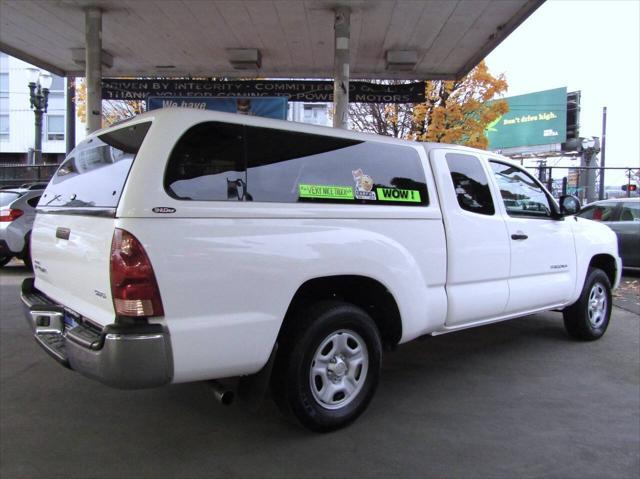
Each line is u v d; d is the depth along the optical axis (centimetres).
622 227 1099
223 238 311
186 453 345
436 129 1395
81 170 370
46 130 3759
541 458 346
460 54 1047
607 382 485
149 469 325
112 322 294
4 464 328
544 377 495
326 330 358
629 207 1120
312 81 1171
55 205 388
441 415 408
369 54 1060
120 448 350
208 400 427
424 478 319
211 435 370
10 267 1104
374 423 392
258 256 322
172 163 302
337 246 357
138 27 929
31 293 417
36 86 1808
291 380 348
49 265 384
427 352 570
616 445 365
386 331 416
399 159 417
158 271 289
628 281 1058
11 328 626
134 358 284
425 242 419
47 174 2217
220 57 1110
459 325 458
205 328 303
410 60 1033
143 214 288
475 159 487
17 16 882
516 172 534
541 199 553
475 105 1395
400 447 356
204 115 319
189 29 938
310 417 356
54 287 383
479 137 1419
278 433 373
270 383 356
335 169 374
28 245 1000
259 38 985
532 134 3684
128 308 287
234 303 314
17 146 3791
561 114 3531
